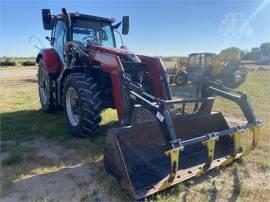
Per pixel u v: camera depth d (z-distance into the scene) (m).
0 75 21.55
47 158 4.05
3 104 8.25
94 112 4.42
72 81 4.69
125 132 3.35
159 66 4.57
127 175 2.91
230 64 13.63
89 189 3.18
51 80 6.13
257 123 3.78
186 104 3.98
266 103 8.98
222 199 3.04
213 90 4.27
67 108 5.04
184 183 3.30
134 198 2.87
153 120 3.72
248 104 3.86
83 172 3.61
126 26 6.06
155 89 4.58
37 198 3.00
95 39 5.75
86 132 4.56
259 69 29.83
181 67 16.12
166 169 3.48
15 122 6.00
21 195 3.06
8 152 4.28
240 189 3.24
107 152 3.21
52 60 6.16
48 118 6.36
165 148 2.95
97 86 4.63
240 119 6.74
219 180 3.44
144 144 3.58
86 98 4.41
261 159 4.05
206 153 3.98
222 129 4.36
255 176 3.58
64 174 3.55
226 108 8.01
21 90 11.95
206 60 14.37
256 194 3.14
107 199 3.00
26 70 29.86
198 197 3.06
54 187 3.23
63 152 4.26
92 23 5.80
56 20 6.25
